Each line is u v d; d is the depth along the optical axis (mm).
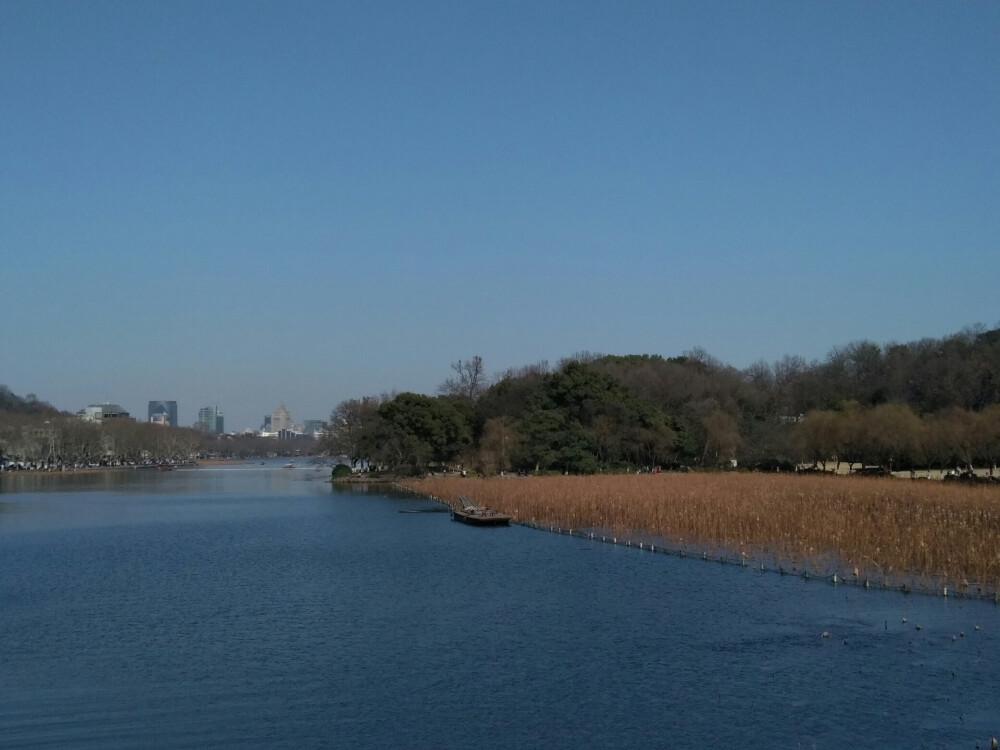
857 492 93625
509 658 41438
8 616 51750
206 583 62562
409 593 57531
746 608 50469
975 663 38781
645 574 62625
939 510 71875
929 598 51094
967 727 31859
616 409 160125
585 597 54969
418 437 185250
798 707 34125
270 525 104750
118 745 31453
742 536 74125
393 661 41219
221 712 34656
